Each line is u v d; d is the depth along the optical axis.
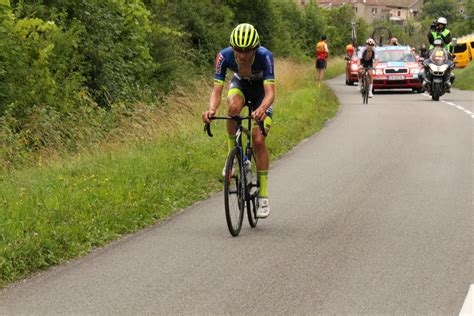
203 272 7.92
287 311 6.64
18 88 19.58
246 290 7.27
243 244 9.17
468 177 13.77
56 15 23.50
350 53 46.19
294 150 17.55
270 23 55.09
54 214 9.94
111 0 26.69
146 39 29.23
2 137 16.70
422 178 13.69
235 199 9.60
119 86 25.50
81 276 7.87
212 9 44.25
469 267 8.06
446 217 10.59
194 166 13.97
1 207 10.14
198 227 10.15
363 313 6.59
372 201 11.76
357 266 8.11
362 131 20.75
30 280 7.82
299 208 11.33
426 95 35.12
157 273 7.91
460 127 21.38
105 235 9.53
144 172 13.06
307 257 8.52
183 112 22.66
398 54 37.44
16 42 20.47
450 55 31.88
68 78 22.23
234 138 9.99
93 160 14.68
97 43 25.42
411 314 6.57
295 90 31.42
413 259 8.40
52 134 18.06
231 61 9.79
